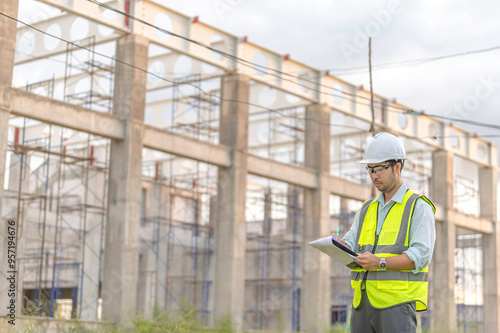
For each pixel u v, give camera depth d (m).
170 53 29.50
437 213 36.34
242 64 27.56
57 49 25.83
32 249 27.53
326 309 30.06
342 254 4.75
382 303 4.77
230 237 26.69
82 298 25.81
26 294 30.08
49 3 21.33
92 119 22.44
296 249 34.75
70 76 29.17
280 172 29.00
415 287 4.77
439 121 36.66
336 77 31.55
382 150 4.96
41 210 25.75
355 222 5.29
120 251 22.81
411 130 35.00
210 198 34.47
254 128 39.06
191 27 25.81
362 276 4.94
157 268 29.70
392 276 4.76
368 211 5.14
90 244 27.17
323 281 30.19
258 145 39.25
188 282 31.34
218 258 26.89
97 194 27.80
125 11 23.62
